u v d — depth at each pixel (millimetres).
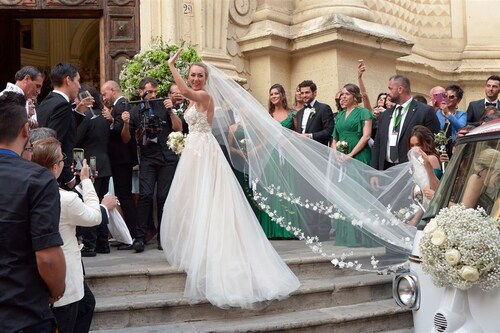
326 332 5367
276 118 8102
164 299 5320
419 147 6219
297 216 6254
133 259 6344
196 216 5543
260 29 10383
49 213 2986
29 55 17781
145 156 7043
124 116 7133
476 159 4148
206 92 5824
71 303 4109
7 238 2947
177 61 7652
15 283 2939
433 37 13508
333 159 6355
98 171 7105
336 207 6242
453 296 3590
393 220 6238
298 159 6273
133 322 5184
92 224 4273
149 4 9828
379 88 10664
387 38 10398
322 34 9992
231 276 5223
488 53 13109
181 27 9867
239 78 10055
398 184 6316
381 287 6176
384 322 5723
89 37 18766
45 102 5660
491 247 3475
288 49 10531
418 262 3971
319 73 10242
